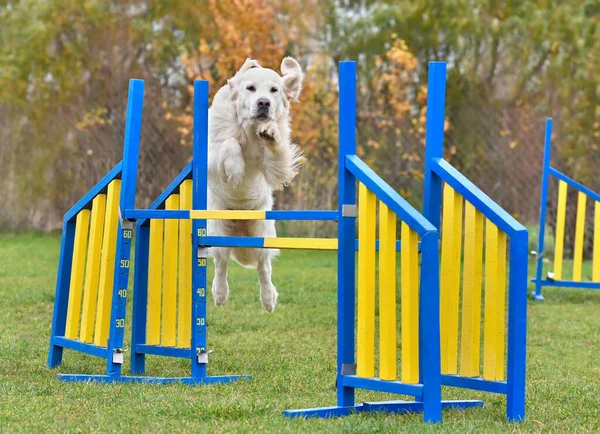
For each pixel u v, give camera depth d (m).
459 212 4.97
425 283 4.42
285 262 15.84
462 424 4.46
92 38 20.41
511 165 17.78
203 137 5.88
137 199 17.66
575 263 11.90
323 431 4.21
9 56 21.16
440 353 4.69
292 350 7.36
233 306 9.97
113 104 18.91
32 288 10.90
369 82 18.56
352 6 23.52
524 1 22.61
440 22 22.48
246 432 4.21
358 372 4.87
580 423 4.65
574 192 17.95
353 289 4.94
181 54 19.78
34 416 4.62
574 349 7.83
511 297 4.54
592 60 21.48
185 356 5.96
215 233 7.22
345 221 4.91
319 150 17.42
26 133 18.78
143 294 6.35
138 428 4.31
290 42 21.09
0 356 6.83
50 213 18.94
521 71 21.92
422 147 17.48
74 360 6.81
